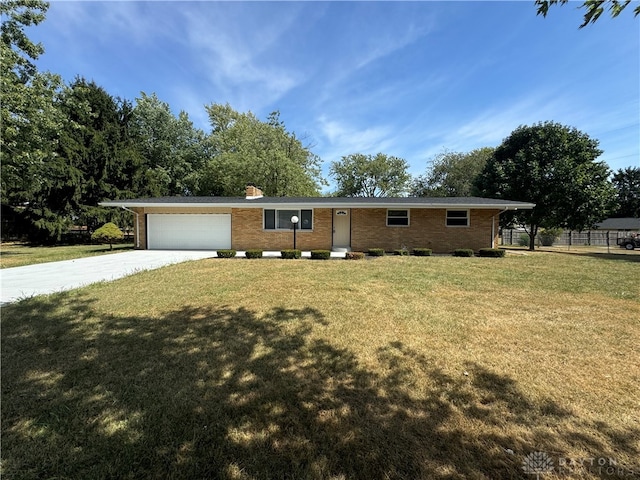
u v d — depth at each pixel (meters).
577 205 16.02
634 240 20.66
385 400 2.31
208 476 1.62
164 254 12.43
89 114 20.47
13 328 3.78
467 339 3.52
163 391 2.41
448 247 14.09
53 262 9.92
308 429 1.98
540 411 2.18
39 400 2.28
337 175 37.72
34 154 13.00
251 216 14.40
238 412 2.15
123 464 1.68
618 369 2.82
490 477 1.62
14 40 13.10
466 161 31.42
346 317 4.27
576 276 7.57
